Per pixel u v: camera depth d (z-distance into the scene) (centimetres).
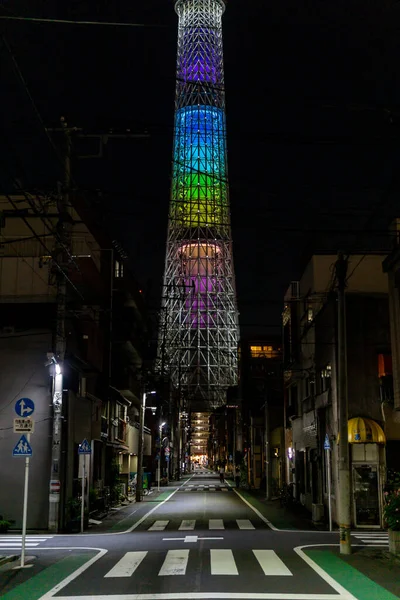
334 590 1245
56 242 2641
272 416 5856
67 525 2670
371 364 2989
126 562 1645
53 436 2656
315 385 3619
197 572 1463
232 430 11019
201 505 4084
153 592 1223
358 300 3052
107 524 2914
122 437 5003
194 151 12169
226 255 12788
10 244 3403
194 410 18938
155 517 3228
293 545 2028
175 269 12731
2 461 2784
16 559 1750
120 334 4881
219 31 13225
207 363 13150
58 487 2627
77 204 3947
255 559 1681
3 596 1214
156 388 6781
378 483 2827
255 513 3512
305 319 4075
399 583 1334
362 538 2352
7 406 2842
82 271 3578
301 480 4238
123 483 4509
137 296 5359
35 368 2878
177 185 12144
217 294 12875
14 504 2736
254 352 9144
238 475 7412
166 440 8325
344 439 1877
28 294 3044
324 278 3834
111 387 4416
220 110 12575
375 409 2939
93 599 1167
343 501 1845
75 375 3219
